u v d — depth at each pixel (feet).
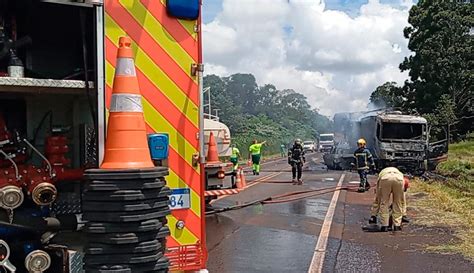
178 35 12.67
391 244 30.40
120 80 11.23
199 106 12.94
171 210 12.82
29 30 13.08
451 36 158.61
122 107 11.12
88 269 10.43
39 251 11.32
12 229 11.68
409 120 88.58
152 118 12.47
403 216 36.14
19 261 11.71
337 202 50.31
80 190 12.78
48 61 13.23
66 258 11.44
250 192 60.34
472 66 157.69
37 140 13.30
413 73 165.68
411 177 77.51
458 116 160.15
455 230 34.35
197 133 12.96
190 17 12.74
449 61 156.35
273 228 36.40
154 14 12.41
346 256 27.50
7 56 12.10
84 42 12.05
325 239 32.14
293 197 55.06
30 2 12.27
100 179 10.32
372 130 91.45
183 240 13.05
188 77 12.81
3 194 10.85
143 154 11.18
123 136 11.05
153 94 12.46
